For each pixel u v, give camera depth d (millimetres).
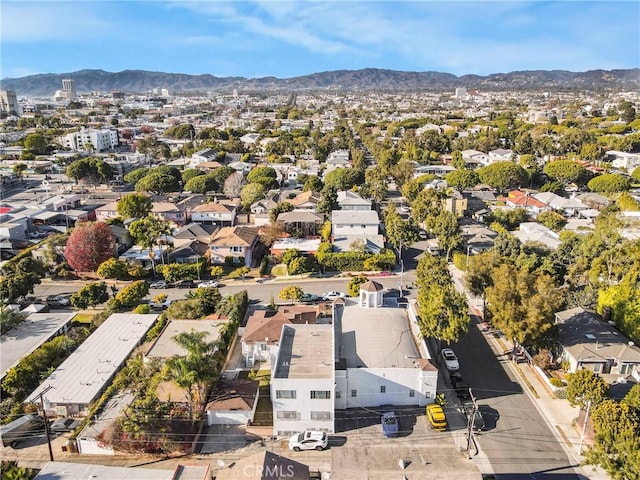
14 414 46938
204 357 46875
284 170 166250
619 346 53750
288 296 73125
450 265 89188
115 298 70750
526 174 141250
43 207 115812
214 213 109375
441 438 44125
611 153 176125
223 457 42562
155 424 43281
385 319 57375
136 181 147625
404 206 128875
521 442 43562
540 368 53844
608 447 35406
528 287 54375
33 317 66000
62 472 37625
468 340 62031
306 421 45031
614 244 72312
